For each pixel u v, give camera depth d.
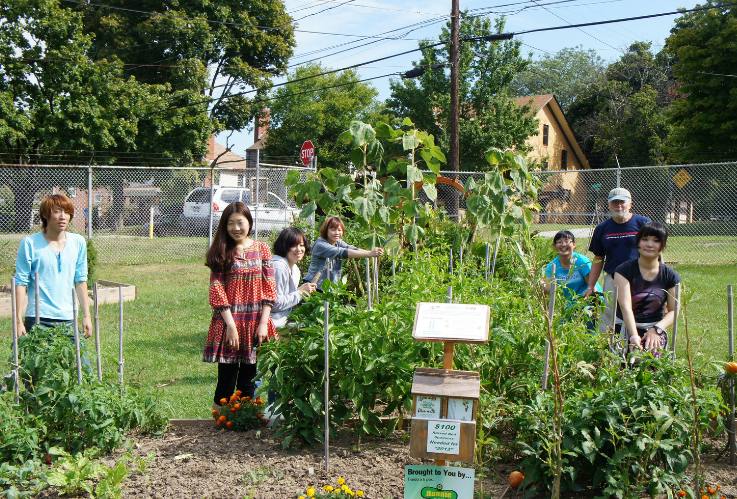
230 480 4.36
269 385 4.77
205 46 32.56
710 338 8.70
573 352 4.75
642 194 18.94
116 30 32.25
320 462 4.61
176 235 20.67
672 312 5.33
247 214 5.55
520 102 46.22
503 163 6.93
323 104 41.19
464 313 3.75
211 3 33.34
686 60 32.38
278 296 5.96
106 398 4.88
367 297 6.18
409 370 4.63
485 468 4.26
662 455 4.08
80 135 25.61
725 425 4.73
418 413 3.65
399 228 7.09
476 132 34.75
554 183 25.42
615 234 6.76
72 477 4.26
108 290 12.48
